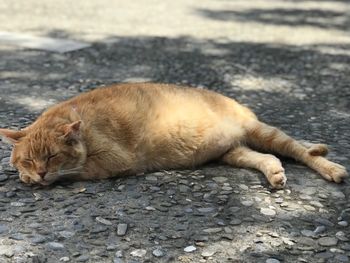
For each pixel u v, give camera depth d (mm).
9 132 1095
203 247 936
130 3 3596
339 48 2523
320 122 1559
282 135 1234
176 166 1207
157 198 1081
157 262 894
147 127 1153
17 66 2008
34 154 1062
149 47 2398
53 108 1151
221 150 1221
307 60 2279
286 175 1187
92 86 1824
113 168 1137
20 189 1102
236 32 2822
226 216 1028
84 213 1019
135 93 1190
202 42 2547
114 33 2645
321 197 1105
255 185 1145
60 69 2000
